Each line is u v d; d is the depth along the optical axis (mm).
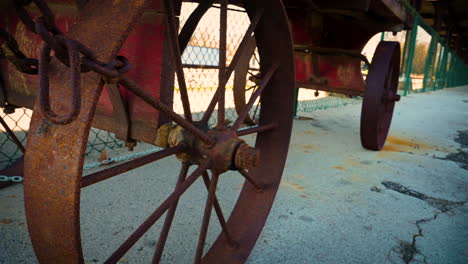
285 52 1531
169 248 1600
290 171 2719
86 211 1864
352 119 5277
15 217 1754
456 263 1614
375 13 3121
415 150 3664
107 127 1304
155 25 1100
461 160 3391
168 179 2377
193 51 5473
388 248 1709
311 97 7797
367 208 2143
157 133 1159
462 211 2188
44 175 750
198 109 5035
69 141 717
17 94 1479
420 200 2320
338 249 1675
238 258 1462
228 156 1143
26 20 649
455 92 13531
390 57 3094
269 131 1723
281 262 1548
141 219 1823
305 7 2818
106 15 771
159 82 1121
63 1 1155
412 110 6844
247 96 6449
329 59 3666
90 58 654
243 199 1704
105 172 860
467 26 20438
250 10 1477
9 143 2812
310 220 1939
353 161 3102
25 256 1460
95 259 1476
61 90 756
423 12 17875
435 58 13305
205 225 1214
